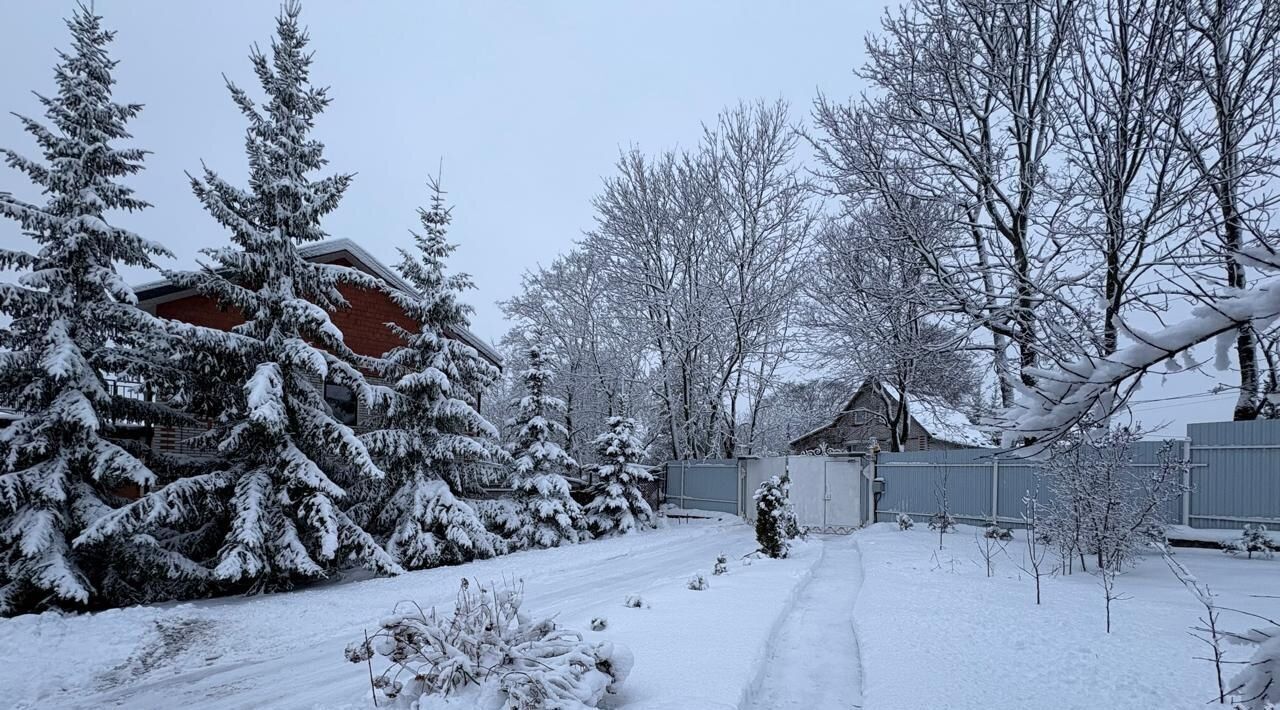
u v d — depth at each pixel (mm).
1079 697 4648
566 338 29500
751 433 27672
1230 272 9195
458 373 15297
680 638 6352
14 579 9195
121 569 10531
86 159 10438
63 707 6156
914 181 14375
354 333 17609
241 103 11867
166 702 6184
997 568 10000
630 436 21203
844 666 6055
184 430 15336
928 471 17203
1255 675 2588
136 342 10961
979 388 19203
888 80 14703
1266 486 10859
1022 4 12938
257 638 8359
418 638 4820
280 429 11008
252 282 12336
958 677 5172
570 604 9547
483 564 13922
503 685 4293
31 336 10328
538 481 17656
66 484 9844
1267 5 10078
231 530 10625
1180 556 10641
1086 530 9219
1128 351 2797
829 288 20594
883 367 18719
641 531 20875
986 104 14672
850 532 18297
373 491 14047
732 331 26656
